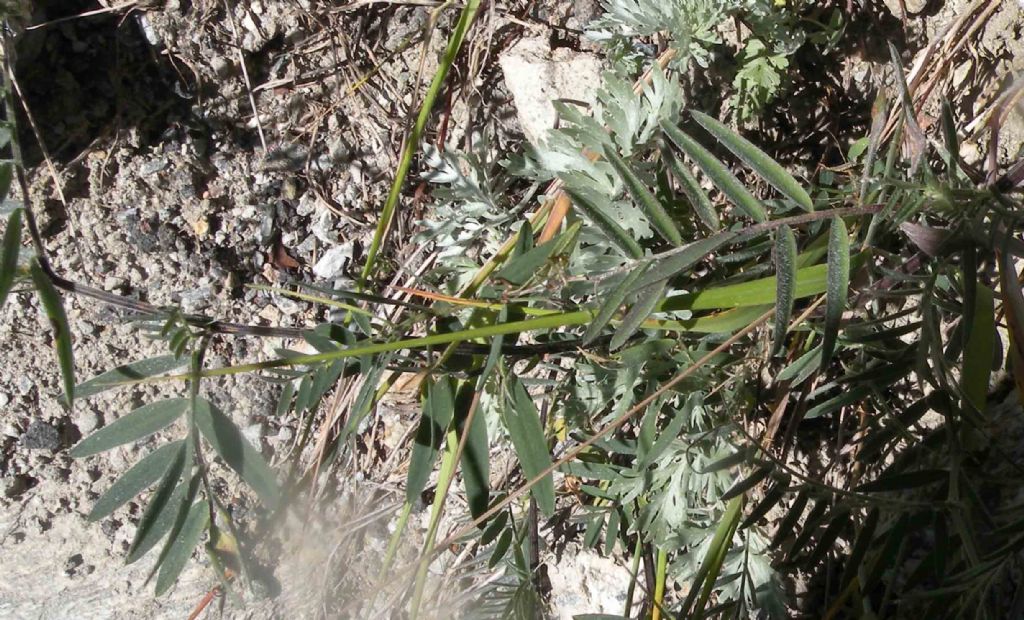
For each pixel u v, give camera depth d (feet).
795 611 1.53
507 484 1.63
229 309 1.64
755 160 1.15
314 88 1.65
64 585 1.63
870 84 1.55
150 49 1.60
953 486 1.22
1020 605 1.22
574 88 1.58
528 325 1.20
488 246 1.58
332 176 1.65
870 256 1.23
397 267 1.65
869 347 1.38
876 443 1.32
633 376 1.35
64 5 1.56
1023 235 1.27
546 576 1.65
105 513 1.17
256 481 1.19
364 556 1.66
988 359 1.22
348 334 1.26
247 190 1.64
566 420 1.44
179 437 1.64
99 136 1.59
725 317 1.26
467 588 1.63
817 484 1.25
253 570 1.21
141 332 1.61
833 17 1.52
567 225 1.46
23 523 1.63
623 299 1.13
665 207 1.44
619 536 1.56
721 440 1.43
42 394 1.61
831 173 1.45
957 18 1.50
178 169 1.61
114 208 1.60
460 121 1.64
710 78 1.56
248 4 1.61
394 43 1.64
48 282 1.08
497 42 1.63
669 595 1.59
